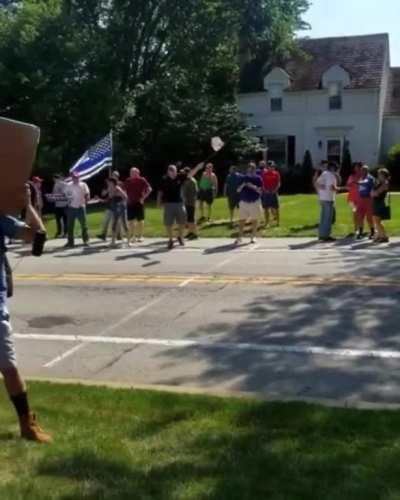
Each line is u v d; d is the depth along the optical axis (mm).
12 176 4523
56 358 7812
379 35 48469
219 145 22453
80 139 37375
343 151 46094
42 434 4980
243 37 47125
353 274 12055
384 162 43719
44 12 35875
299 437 4844
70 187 18172
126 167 39281
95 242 18906
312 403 5613
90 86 36562
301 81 47375
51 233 22000
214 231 20094
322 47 49250
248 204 17266
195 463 4438
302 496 3949
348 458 4449
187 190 18641
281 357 7551
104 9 42094
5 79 34812
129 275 12797
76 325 9250
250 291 10898
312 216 22672
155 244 17828
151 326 9047
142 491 4062
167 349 8008
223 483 4133
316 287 11008
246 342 8164
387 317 9016
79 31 37188
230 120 40906
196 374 7090
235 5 44188
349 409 5418
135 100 39750
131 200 18094
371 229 17391
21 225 4848
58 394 5988
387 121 46844
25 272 13602
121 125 38531
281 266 13203
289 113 47344
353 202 18000
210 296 10664
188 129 39750
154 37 43594
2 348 4824
